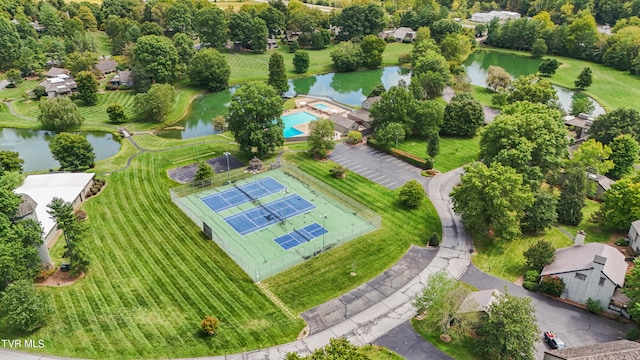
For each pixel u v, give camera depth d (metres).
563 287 60.81
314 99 147.12
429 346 53.69
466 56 192.00
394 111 109.44
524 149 78.88
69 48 165.38
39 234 59.34
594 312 58.75
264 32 193.00
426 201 85.00
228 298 60.38
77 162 92.25
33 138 115.75
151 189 86.69
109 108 120.44
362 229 75.31
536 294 62.34
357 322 57.22
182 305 58.69
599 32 199.50
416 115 111.19
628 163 92.50
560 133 85.00
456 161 101.50
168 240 71.81
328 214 80.12
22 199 60.09
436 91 146.75
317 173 94.81
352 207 82.25
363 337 54.88
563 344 53.06
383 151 106.25
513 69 187.75
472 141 112.31
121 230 73.69
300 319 57.38
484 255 70.50
